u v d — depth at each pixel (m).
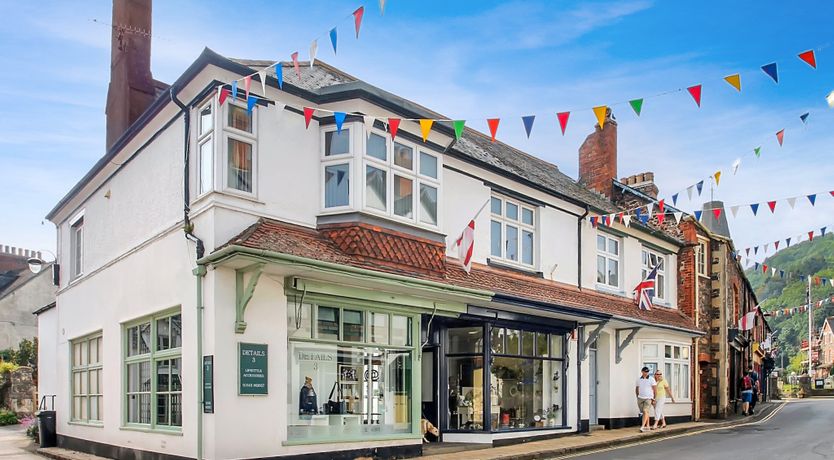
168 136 11.23
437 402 13.42
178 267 10.35
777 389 54.97
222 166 9.83
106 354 12.90
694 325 21.45
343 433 10.73
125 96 14.45
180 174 10.70
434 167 12.52
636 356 19.14
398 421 11.62
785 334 92.69
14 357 27.41
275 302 9.92
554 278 16.23
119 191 13.10
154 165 11.65
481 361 13.53
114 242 13.11
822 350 80.56
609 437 15.09
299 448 9.93
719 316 22.92
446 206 13.48
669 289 21.81
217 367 9.21
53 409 16.36
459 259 13.07
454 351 13.80
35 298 30.97
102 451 12.71
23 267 37.69
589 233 17.75
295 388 10.18
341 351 10.91
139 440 11.20
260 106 10.41
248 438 9.38
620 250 19.42
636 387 17.95
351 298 10.84
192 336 9.76
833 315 87.38
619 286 19.20
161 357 10.77
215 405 9.11
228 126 9.99
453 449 12.42
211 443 9.09
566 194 16.83
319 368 10.55
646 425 17.36
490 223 14.68
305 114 9.40
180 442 9.84
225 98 9.38
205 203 9.89
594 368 18.11
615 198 22.53
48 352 17.23
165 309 10.63
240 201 9.96
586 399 16.53
